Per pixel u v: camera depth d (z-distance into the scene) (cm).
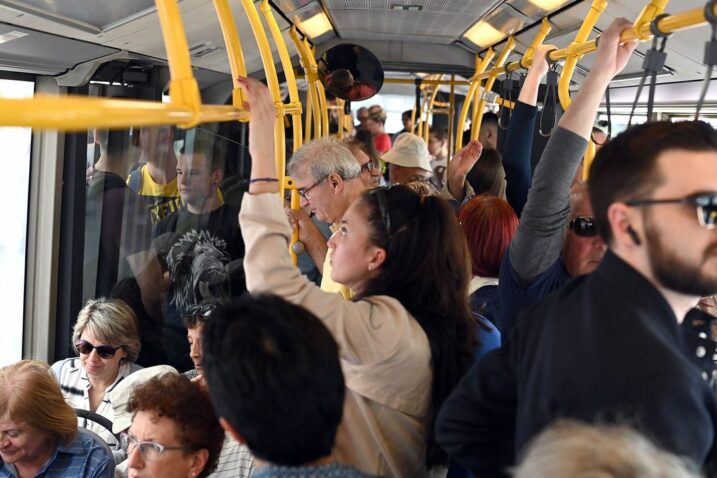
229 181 441
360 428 178
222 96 545
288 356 117
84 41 325
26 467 254
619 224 119
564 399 117
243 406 118
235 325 121
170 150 421
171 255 424
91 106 93
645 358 111
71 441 257
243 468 232
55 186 374
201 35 404
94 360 333
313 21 484
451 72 594
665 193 114
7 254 376
